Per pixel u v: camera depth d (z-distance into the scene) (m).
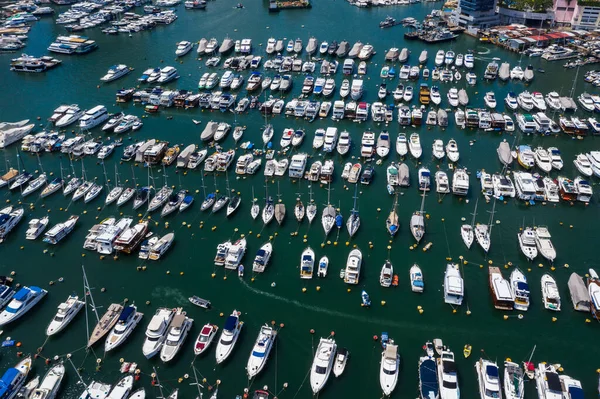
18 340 62.22
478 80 135.50
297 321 64.69
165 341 60.03
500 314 65.25
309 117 115.31
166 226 81.62
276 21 195.25
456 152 98.12
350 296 68.31
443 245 77.00
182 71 145.38
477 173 92.62
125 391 54.66
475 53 157.75
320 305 67.00
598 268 72.31
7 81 141.00
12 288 69.62
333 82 128.75
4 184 91.56
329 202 87.06
